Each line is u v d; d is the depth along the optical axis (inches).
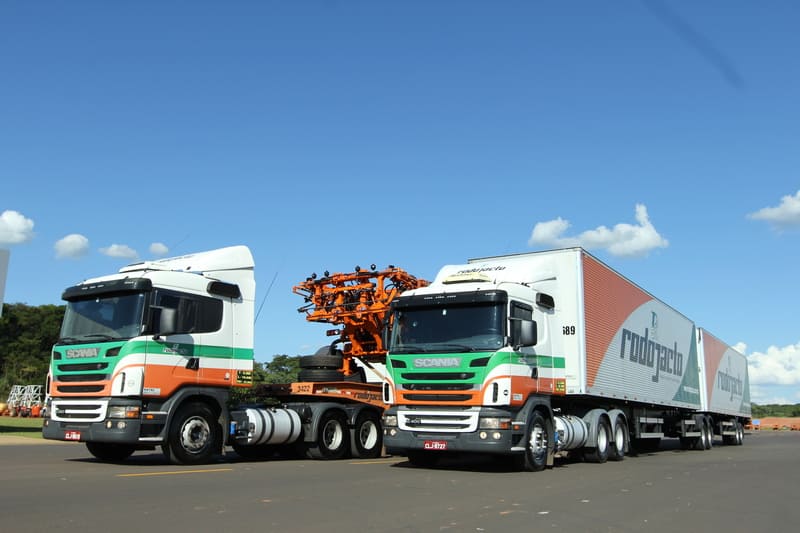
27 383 2479.1
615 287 738.8
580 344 632.4
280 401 659.4
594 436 665.6
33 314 2822.3
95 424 497.0
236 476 458.0
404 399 538.3
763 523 323.0
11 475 445.1
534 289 587.2
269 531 270.1
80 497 344.8
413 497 373.7
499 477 493.7
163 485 397.4
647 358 834.2
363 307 721.0
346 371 737.0
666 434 1005.8
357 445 665.6
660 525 311.1
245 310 580.7
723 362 1268.5
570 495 401.4
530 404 543.8
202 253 581.9
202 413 539.8
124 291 517.0
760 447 1226.6
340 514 313.1
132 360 494.0
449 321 536.4
